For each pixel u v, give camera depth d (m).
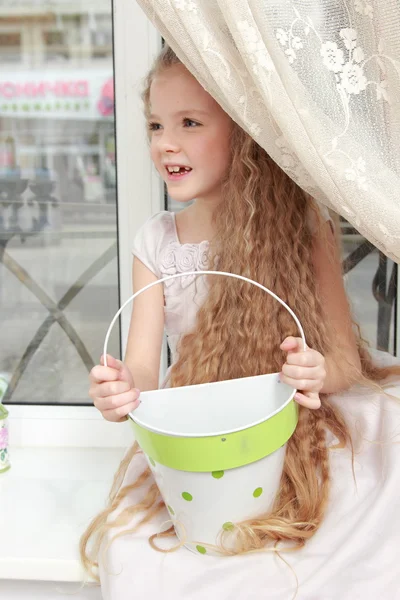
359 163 0.83
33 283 1.33
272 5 0.79
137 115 1.23
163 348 1.33
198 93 1.00
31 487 1.12
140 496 0.96
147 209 1.26
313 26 0.81
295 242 1.05
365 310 1.31
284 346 0.87
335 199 0.86
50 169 1.29
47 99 1.26
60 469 1.19
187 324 1.15
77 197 1.29
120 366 0.90
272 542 0.85
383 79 0.83
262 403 0.94
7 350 1.35
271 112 0.82
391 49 0.82
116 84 1.22
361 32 0.82
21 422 1.30
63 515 1.02
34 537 0.95
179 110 1.01
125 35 1.20
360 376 1.04
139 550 0.85
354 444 0.96
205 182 1.05
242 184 1.03
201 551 0.84
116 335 1.33
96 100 1.25
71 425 1.30
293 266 1.04
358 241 1.28
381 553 0.79
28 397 1.36
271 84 0.81
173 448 0.77
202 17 0.82
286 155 0.89
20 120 1.27
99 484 1.13
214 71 0.83
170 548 0.86
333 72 0.83
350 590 0.75
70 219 1.30
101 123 1.26
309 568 0.80
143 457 1.04
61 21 1.23
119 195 1.27
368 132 0.84
